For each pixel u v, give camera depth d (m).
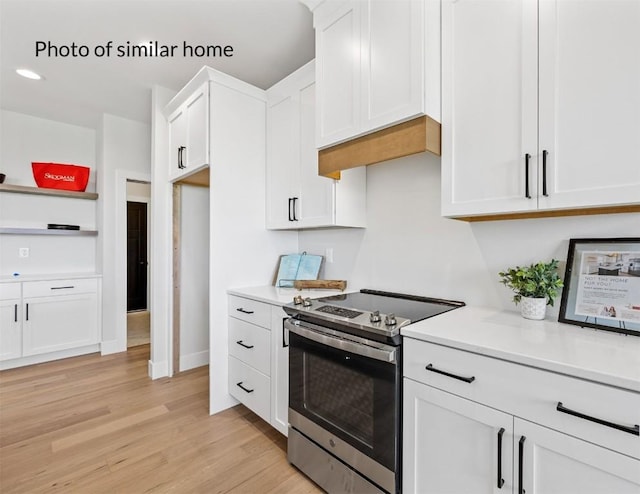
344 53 1.67
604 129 1.01
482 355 1.02
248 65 2.55
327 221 2.03
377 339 1.30
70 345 3.34
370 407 1.34
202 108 2.34
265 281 2.57
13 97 3.07
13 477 1.64
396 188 2.00
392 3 1.46
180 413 2.29
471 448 1.06
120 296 3.64
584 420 0.84
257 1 1.88
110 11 1.95
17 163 3.40
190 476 1.66
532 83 1.15
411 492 1.22
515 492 0.95
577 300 1.27
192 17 2.00
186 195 3.07
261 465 1.75
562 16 1.09
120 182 3.61
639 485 0.76
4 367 3.06
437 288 1.80
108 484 1.60
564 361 0.87
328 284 2.26
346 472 1.45
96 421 2.17
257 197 2.52
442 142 1.41
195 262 3.14
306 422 1.64
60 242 3.60
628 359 0.89
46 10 1.94
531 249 1.46
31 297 3.12
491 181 1.26
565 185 1.09
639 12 0.96
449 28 1.38
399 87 1.43
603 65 1.01
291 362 1.73
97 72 2.64
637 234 1.19
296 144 2.27
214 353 2.29
